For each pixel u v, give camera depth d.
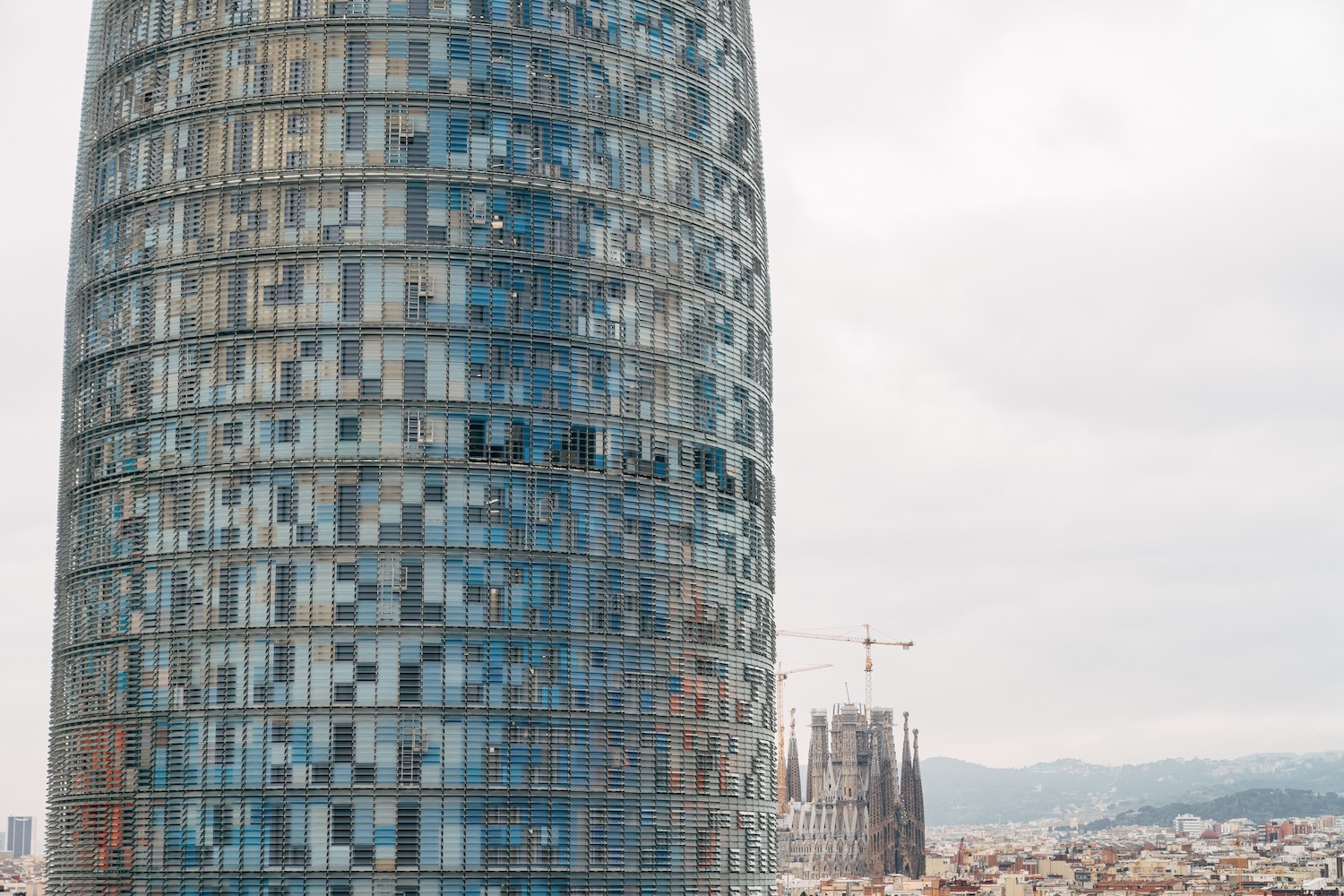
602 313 150.25
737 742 151.38
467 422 143.00
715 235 160.75
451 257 146.00
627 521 147.00
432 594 138.75
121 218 153.12
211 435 143.75
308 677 136.75
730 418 158.25
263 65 150.38
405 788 134.88
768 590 162.75
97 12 163.50
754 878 150.75
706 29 164.50
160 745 138.25
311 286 144.88
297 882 133.12
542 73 152.38
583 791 139.12
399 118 148.38
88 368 152.88
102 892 138.25
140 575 143.00
